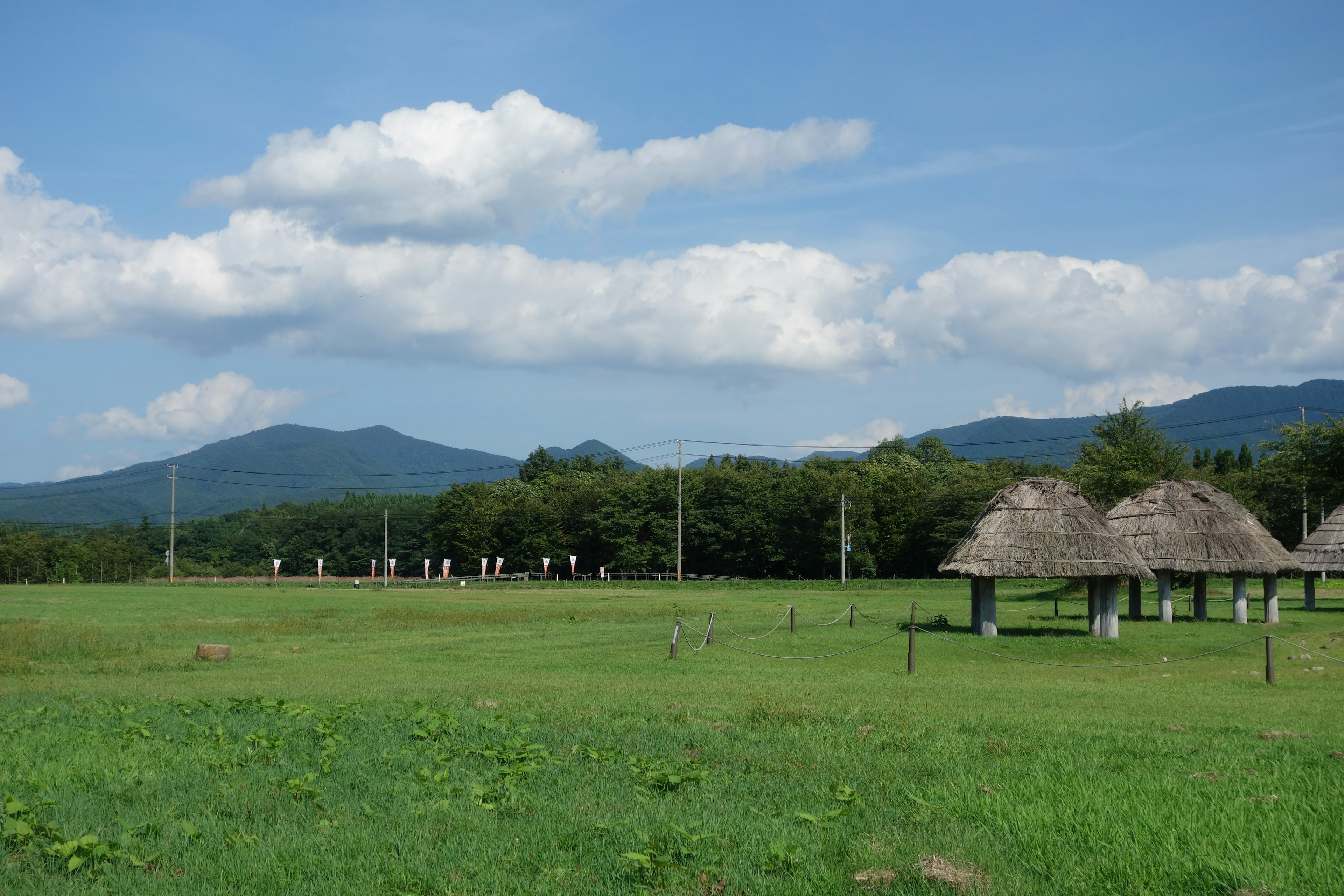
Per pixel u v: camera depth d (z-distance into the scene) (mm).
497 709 14852
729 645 26594
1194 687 18531
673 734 12414
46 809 8422
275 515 143750
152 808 8578
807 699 16172
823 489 90812
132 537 135875
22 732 12602
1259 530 34906
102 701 16016
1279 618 33406
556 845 7484
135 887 6605
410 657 25312
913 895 6316
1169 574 32875
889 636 28109
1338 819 7816
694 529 99062
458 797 9055
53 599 60375
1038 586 62000
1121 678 20203
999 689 18016
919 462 126500
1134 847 7168
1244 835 7426
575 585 79750
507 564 109500
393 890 6582
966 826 7848
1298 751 11164
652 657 24344
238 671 22500
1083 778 9477
